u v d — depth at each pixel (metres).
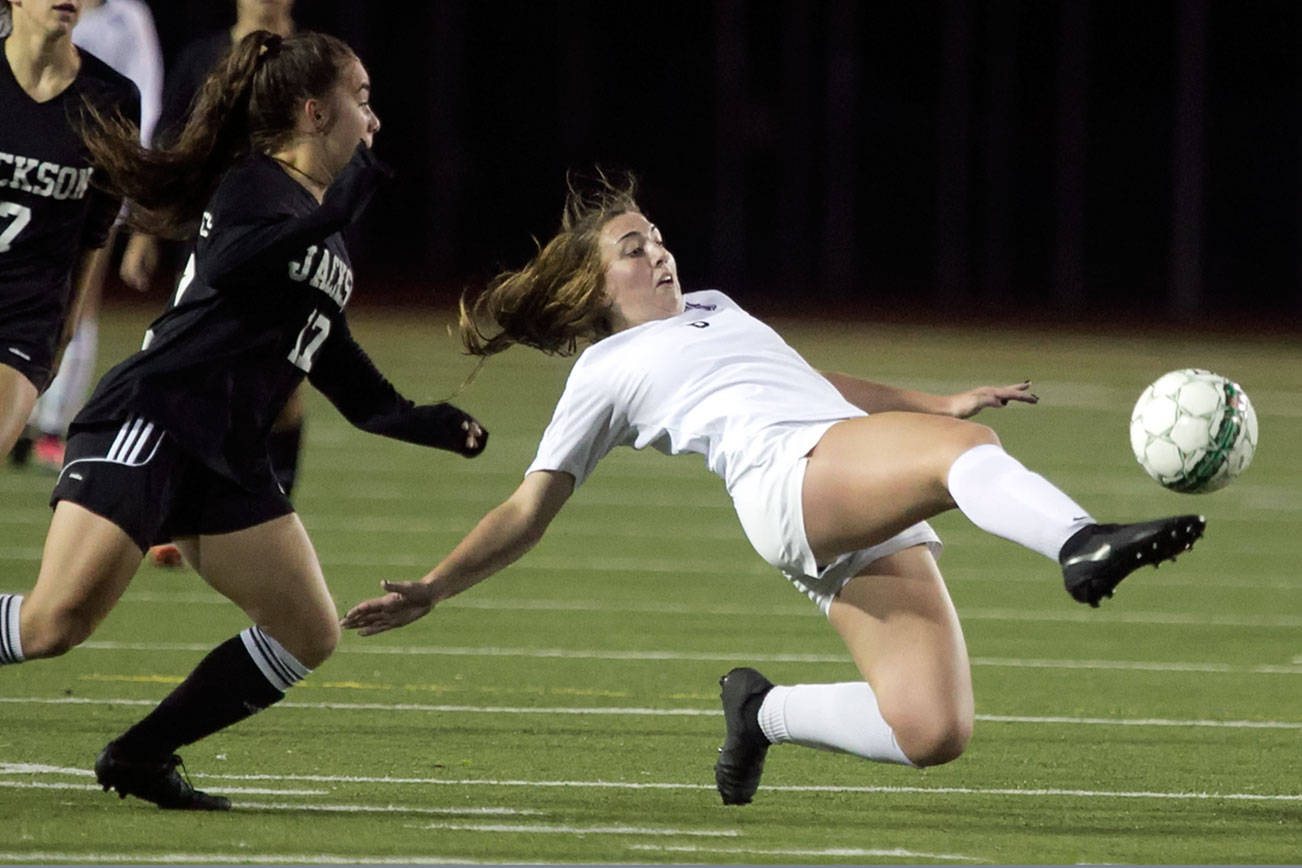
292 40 17.92
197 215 18.09
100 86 19.70
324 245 17.62
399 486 45.50
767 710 18.27
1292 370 81.19
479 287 116.75
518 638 28.75
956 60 125.50
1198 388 16.64
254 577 17.45
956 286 126.06
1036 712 24.03
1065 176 123.12
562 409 18.36
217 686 17.58
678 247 128.88
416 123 129.00
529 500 18.14
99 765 17.58
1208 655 28.48
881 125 131.38
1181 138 118.12
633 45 129.38
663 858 16.22
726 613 31.31
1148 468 16.83
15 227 19.27
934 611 17.44
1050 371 77.62
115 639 27.62
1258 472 51.72
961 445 15.75
